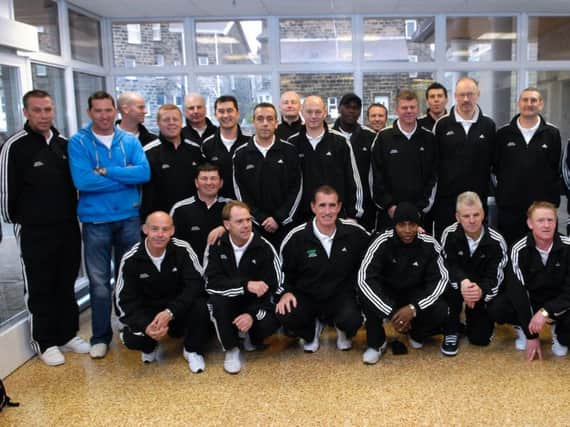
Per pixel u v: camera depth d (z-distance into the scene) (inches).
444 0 214.5
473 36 245.3
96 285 121.9
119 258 125.3
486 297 115.9
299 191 128.6
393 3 218.2
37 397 101.7
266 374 108.7
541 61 245.6
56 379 109.5
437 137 136.7
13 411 96.6
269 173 125.4
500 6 225.8
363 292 111.7
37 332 117.3
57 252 117.1
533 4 222.7
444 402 94.7
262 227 126.4
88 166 115.8
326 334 131.1
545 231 107.3
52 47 190.1
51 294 118.8
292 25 245.0
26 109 110.5
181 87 251.4
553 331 116.3
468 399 95.5
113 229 122.6
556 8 230.5
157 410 95.3
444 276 113.3
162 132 128.1
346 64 246.7
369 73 248.7
